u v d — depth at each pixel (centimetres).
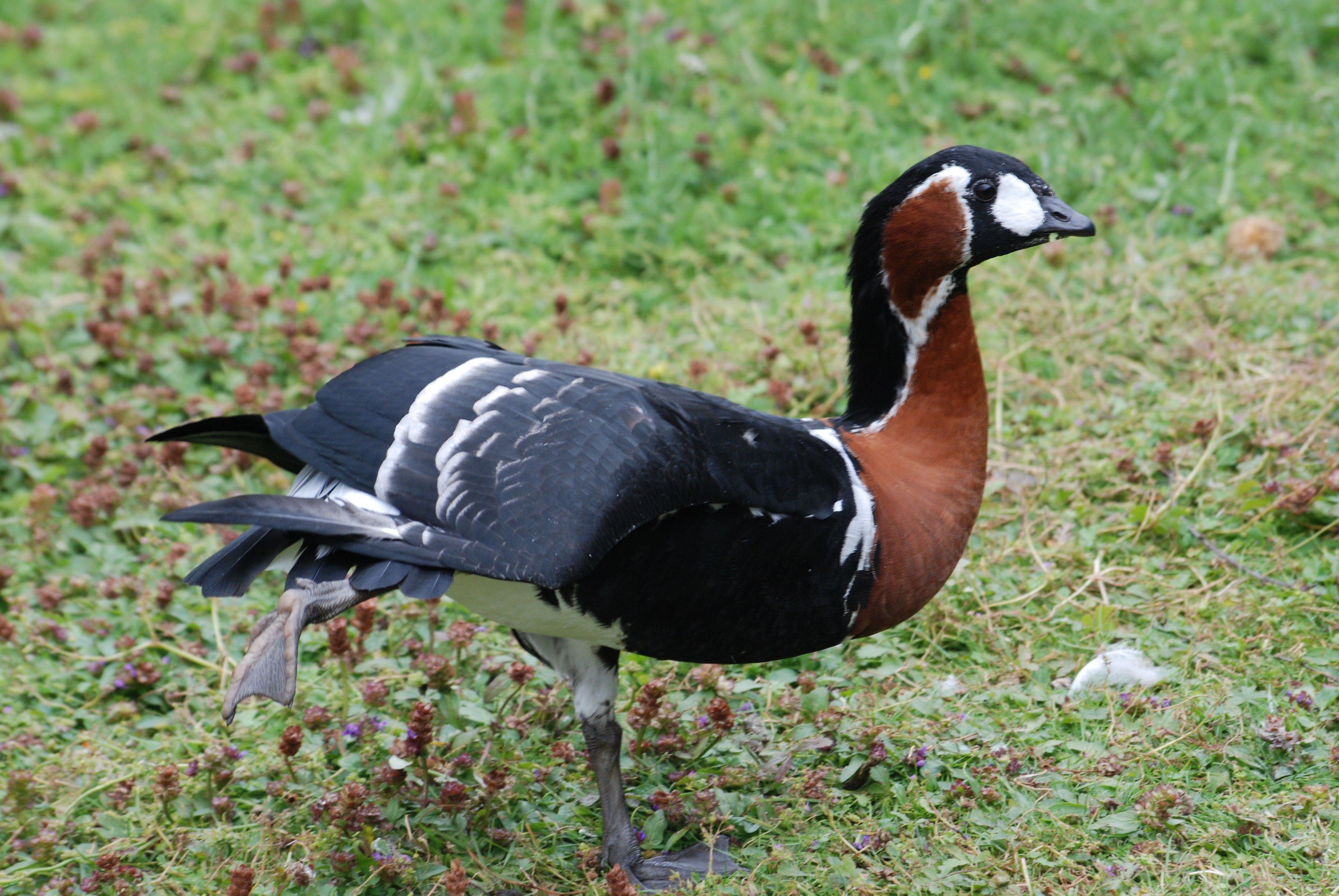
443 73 1516
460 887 687
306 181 1400
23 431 1077
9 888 734
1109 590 916
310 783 790
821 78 1486
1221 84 1448
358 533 629
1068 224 725
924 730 795
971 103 1449
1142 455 1012
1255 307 1150
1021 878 692
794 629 722
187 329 1191
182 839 760
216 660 904
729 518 685
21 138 1498
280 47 1631
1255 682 814
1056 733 789
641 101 1441
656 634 707
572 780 799
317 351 1132
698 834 757
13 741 822
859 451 736
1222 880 679
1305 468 977
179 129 1498
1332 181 1322
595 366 1128
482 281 1255
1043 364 1135
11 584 955
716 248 1287
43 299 1230
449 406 667
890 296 755
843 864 696
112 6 1781
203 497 1026
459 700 826
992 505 998
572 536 634
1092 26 1512
